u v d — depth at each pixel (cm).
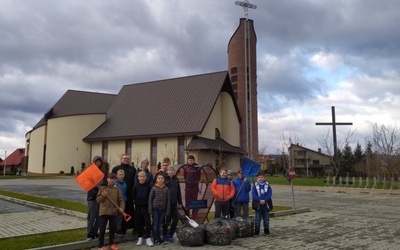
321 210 1658
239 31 8350
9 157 8262
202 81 5150
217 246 912
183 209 1075
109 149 5094
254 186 1085
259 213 1066
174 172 998
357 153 6600
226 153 4831
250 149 7112
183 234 909
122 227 983
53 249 852
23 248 835
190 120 4606
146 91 5512
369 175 4597
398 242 952
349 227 1191
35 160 5644
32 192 2350
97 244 923
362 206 1834
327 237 1021
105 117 5391
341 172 6216
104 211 862
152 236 985
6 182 3631
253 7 8456
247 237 1024
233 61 8306
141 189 942
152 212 931
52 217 1346
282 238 1009
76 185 3114
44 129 5528
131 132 4881
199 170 1129
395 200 2181
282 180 4478
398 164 3903
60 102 5731
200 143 4347
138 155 4759
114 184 941
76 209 1459
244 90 8081
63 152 5234
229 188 1075
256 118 8075
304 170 8450
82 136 5238
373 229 1152
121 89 5847
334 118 4078
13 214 1420
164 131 4619
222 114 5153
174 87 5312
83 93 5812
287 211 1505
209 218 1300
